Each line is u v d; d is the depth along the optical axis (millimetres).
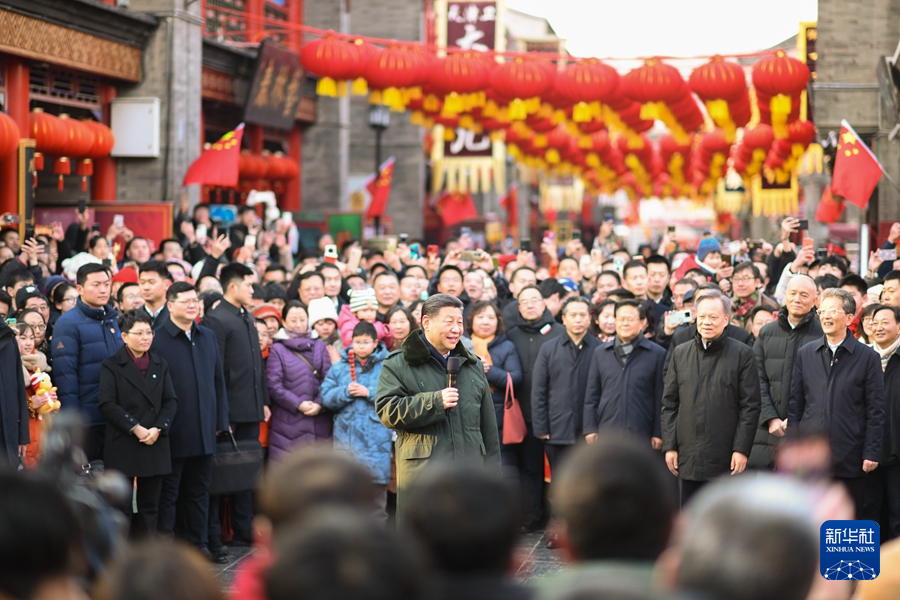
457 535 4766
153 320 17750
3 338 13852
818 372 14734
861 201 26000
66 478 6125
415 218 63000
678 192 77938
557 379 18250
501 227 79375
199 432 16406
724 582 3779
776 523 3809
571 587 4164
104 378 15617
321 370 18625
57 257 26188
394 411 12859
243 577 5039
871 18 32906
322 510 4125
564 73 32375
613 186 71062
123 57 32688
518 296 20672
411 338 13133
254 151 43344
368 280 26531
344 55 31719
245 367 17641
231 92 39750
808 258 20828
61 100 31141
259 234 32375
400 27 61094
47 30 28906
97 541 5809
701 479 15219
